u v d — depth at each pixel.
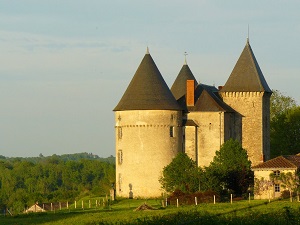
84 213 184.00
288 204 180.00
